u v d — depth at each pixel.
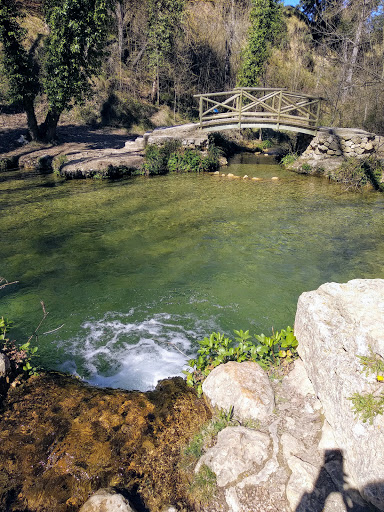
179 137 14.84
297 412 2.86
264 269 6.19
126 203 9.81
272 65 26.73
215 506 2.30
